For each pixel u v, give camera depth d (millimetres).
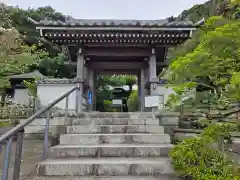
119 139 3518
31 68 16219
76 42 6375
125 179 2324
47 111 2902
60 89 5969
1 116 6883
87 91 7395
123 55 6887
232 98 1854
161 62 7957
